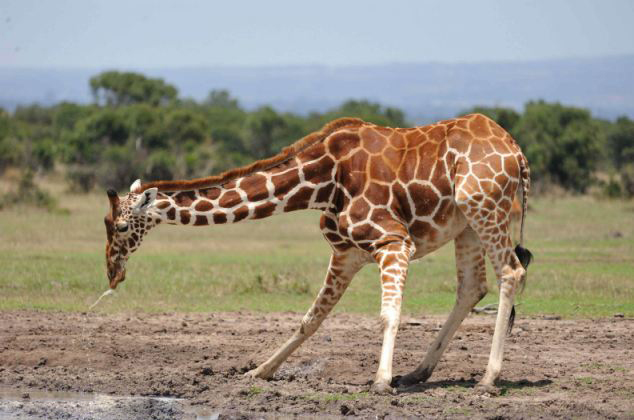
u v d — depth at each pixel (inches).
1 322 1610.5
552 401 1111.6
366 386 1216.8
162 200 1213.7
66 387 1222.3
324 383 1234.0
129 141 6427.2
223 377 1259.2
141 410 1121.4
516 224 2755.9
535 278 2196.1
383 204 1179.9
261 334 1536.7
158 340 1472.7
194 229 3671.3
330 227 1237.1
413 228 1193.4
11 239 3019.2
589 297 1946.4
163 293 2001.7
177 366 1325.0
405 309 1808.6
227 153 6742.1
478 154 1157.1
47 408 1125.7
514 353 1400.1
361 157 1200.2
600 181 6018.7
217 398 1163.3
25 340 1453.0
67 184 5807.1
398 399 1123.9
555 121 6417.3
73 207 4436.5
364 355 1380.4
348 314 1753.2
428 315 1740.9
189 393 1191.6
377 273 2351.1
